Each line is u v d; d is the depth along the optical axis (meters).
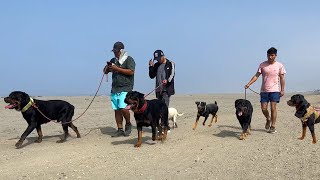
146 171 2.92
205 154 3.43
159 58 4.57
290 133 4.36
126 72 4.38
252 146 3.71
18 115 7.16
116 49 4.42
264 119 5.69
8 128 5.48
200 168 2.99
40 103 4.03
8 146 3.93
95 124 5.77
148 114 3.73
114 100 4.48
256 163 3.10
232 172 2.87
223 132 4.56
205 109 4.90
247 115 4.03
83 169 2.98
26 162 3.21
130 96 3.64
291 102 3.83
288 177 2.72
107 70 4.54
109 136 4.53
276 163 3.09
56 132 4.98
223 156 3.35
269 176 2.76
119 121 4.53
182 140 4.08
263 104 4.45
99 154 3.47
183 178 2.74
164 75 4.57
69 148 3.77
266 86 4.40
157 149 3.66
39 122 4.09
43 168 3.00
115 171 2.92
